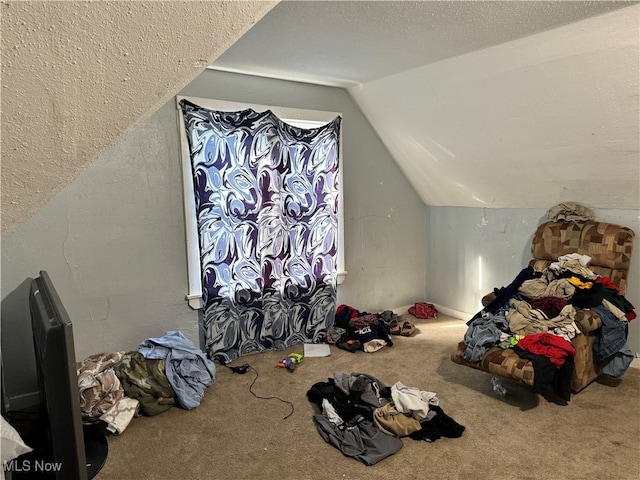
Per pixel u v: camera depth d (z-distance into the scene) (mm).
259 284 3191
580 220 2986
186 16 759
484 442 2107
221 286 3037
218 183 2955
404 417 2170
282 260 3254
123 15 704
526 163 3064
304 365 3039
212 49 842
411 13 1923
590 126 2508
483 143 3131
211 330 3033
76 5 656
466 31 2148
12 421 2312
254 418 2369
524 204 3441
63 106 773
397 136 3646
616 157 2590
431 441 2115
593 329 2424
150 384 2408
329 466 1956
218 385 2758
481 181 3510
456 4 1832
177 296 2963
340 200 3621
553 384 2240
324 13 1929
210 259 2975
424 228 4273
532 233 3418
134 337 2836
